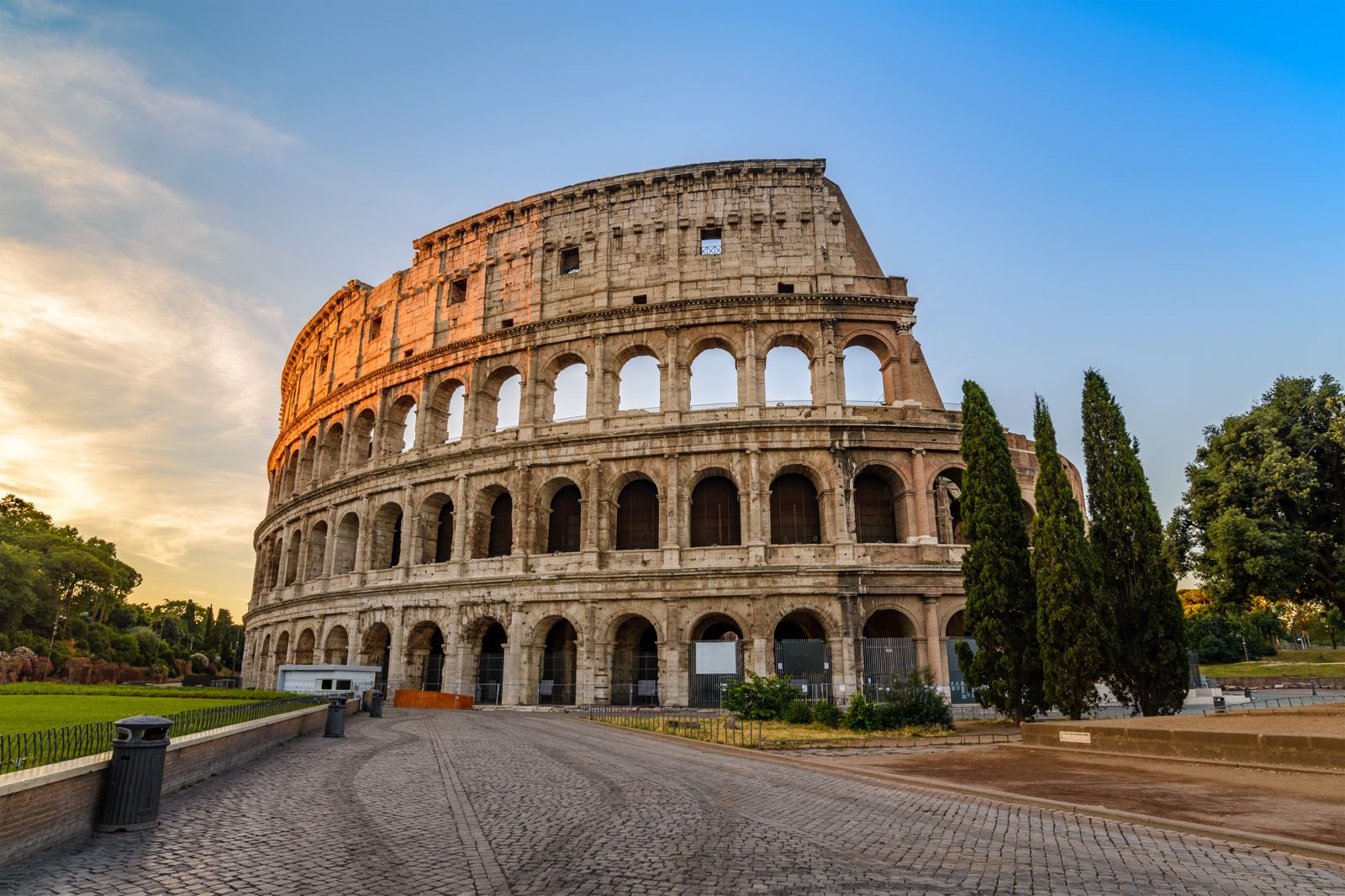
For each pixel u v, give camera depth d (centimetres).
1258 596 4069
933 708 4144
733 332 6525
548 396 6825
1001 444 4772
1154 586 4050
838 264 6675
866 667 5503
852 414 6225
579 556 6122
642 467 6241
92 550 15300
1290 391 4066
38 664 9644
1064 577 4081
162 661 14538
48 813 1460
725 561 5906
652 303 6581
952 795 2238
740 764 2914
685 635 5766
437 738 3622
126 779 1642
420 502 7012
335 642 7412
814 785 2406
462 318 7419
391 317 7994
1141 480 4244
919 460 6062
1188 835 1672
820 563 5806
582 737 3778
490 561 6394
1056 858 1493
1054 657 4075
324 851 1524
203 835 1620
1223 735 2648
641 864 1448
